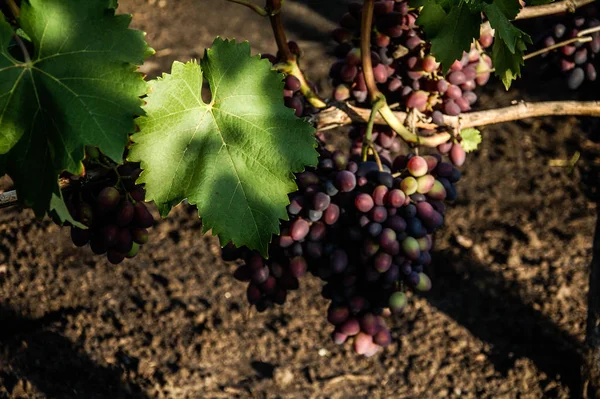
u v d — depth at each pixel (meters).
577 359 1.83
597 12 1.30
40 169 0.84
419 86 1.20
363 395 1.81
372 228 1.13
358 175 1.14
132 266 2.13
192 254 2.17
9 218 2.27
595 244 1.49
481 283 2.06
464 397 1.79
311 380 1.84
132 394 1.80
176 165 0.92
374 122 1.19
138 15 3.09
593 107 1.23
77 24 0.84
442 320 1.97
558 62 1.33
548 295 2.01
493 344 1.90
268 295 1.21
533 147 2.50
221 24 3.04
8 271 2.11
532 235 2.19
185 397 1.80
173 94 0.92
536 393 1.78
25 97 0.84
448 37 0.99
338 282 1.20
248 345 1.92
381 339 1.22
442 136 1.19
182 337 1.94
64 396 1.77
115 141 0.84
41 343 1.91
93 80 0.84
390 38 1.18
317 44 2.91
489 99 2.66
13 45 0.88
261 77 0.93
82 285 2.07
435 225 1.16
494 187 2.37
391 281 1.16
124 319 1.98
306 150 0.93
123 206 1.03
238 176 0.93
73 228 1.04
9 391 1.78
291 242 1.14
